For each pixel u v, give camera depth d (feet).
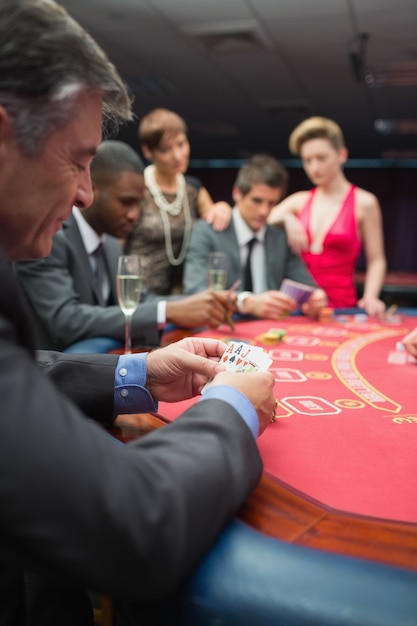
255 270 10.29
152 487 1.91
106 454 1.86
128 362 3.64
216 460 2.20
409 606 1.85
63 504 1.70
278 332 6.88
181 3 16.70
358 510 2.55
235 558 2.08
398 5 16.15
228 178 48.19
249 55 21.42
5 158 2.22
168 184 11.49
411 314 9.81
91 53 2.23
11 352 1.86
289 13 17.13
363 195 12.36
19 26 2.06
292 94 27.07
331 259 12.39
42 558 1.73
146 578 1.83
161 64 22.81
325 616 1.85
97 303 7.50
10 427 1.70
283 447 3.33
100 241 7.87
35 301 6.75
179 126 10.93
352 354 6.23
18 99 2.10
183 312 6.93
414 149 40.11
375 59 21.35
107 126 2.94
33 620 2.83
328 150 12.00
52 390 1.89
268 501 2.59
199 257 10.07
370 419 3.91
